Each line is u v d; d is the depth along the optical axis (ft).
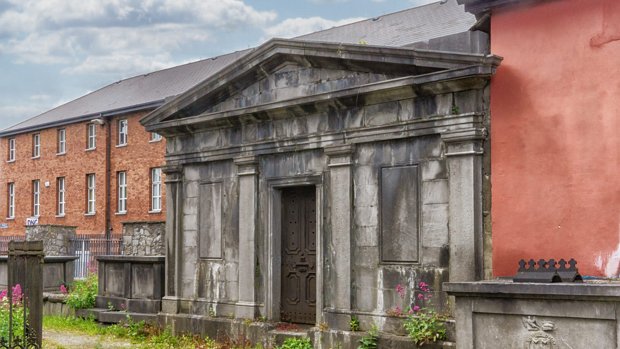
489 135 37.88
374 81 42.96
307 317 47.21
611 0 34.12
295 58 46.91
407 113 41.22
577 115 34.83
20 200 162.71
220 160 52.08
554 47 35.78
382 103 42.47
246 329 48.42
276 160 48.62
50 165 154.30
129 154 135.54
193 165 54.29
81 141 146.41
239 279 50.08
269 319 48.39
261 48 48.14
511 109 36.99
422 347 38.86
